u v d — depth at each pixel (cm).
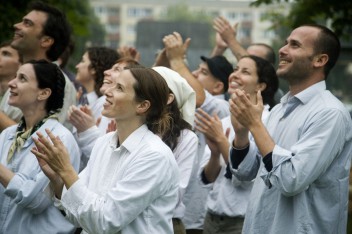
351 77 1527
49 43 857
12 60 895
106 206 563
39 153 574
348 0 1214
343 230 643
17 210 689
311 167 608
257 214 642
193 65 1688
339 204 635
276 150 615
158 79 596
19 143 700
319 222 629
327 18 1234
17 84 705
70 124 815
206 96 892
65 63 1034
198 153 830
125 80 589
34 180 673
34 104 708
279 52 667
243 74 829
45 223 688
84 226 570
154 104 595
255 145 684
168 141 683
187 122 705
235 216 775
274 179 613
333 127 619
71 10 1537
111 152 596
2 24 1346
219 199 783
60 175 574
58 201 630
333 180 630
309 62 652
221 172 796
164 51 977
